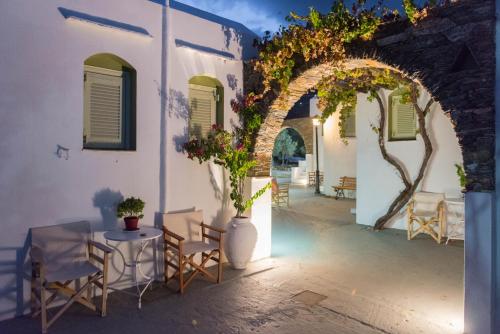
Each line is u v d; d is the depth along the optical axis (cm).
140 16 513
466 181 385
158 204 534
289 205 1234
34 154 428
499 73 364
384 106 888
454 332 391
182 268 491
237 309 445
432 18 407
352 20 485
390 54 448
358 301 468
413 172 848
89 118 484
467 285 379
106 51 481
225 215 619
